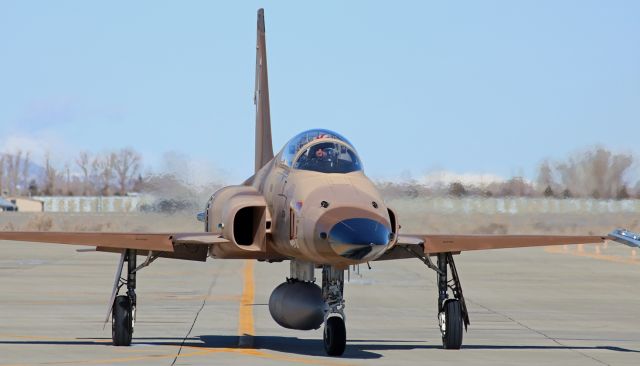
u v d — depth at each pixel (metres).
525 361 59.06
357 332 74.69
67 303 95.06
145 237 61.97
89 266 156.00
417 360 58.75
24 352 60.41
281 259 67.25
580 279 136.38
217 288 116.00
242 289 114.50
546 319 85.38
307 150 61.72
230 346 64.75
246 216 64.81
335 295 60.12
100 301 97.38
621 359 60.41
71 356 58.78
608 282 130.88
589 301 103.31
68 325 76.44
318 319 64.31
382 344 67.31
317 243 55.50
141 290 112.44
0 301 96.44
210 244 64.94
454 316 63.91
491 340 70.12
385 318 85.06
